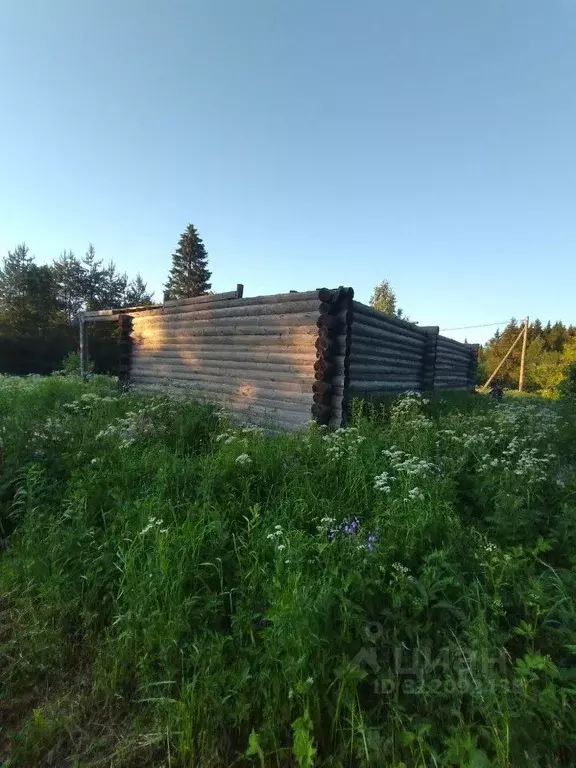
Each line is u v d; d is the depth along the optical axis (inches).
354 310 279.3
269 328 290.7
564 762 58.8
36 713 71.1
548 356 1317.7
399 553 97.6
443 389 507.2
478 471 150.9
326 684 69.5
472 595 84.3
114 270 1601.9
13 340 1029.2
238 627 82.3
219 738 67.2
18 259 1284.4
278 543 100.6
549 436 224.2
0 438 165.6
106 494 130.6
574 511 120.6
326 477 145.3
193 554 96.3
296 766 63.4
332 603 79.2
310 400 260.4
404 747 62.0
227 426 226.2
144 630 80.7
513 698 63.9
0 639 89.4
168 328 401.7
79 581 100.6
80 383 439.2
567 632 77.2
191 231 2145.7
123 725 71.6
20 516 130.2
